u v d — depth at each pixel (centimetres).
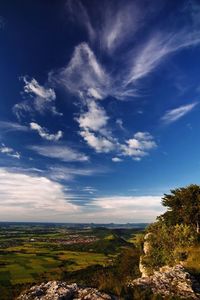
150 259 6006
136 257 8619
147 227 7625
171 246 5769
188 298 3109
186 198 6650
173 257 5419
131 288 3222
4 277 13838
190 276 3634
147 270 5934
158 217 7162
